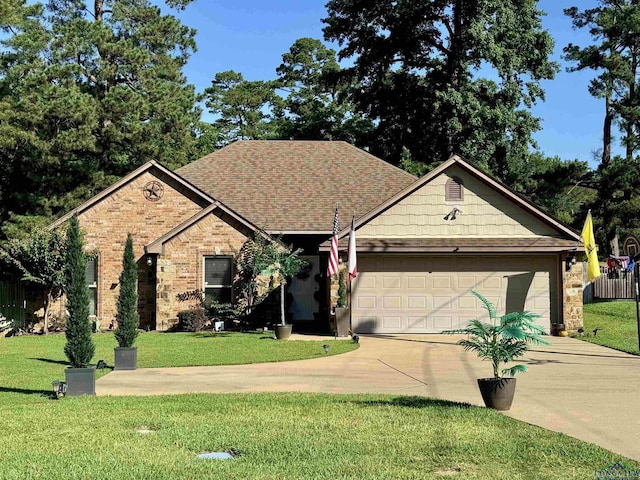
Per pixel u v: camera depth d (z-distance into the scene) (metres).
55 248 24.47
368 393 12.81
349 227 23.34
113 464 7.91
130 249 16.30
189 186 25.86
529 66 42.47
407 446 8.70
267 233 24.70
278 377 14.83
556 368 16.05
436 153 44.03
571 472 7.57
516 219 23.59
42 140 34.09
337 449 8.55
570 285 23.19
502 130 41.53
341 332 22.36
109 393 12.94
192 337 22.34
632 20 42.28
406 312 23.61
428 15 43.25
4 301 25.22
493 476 7.40
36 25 40.09
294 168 29.72
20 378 14.71
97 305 25.59
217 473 7.54
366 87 47.03
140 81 38.28
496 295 23.56
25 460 8.10
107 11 43.03
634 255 20.19
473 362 17.05
